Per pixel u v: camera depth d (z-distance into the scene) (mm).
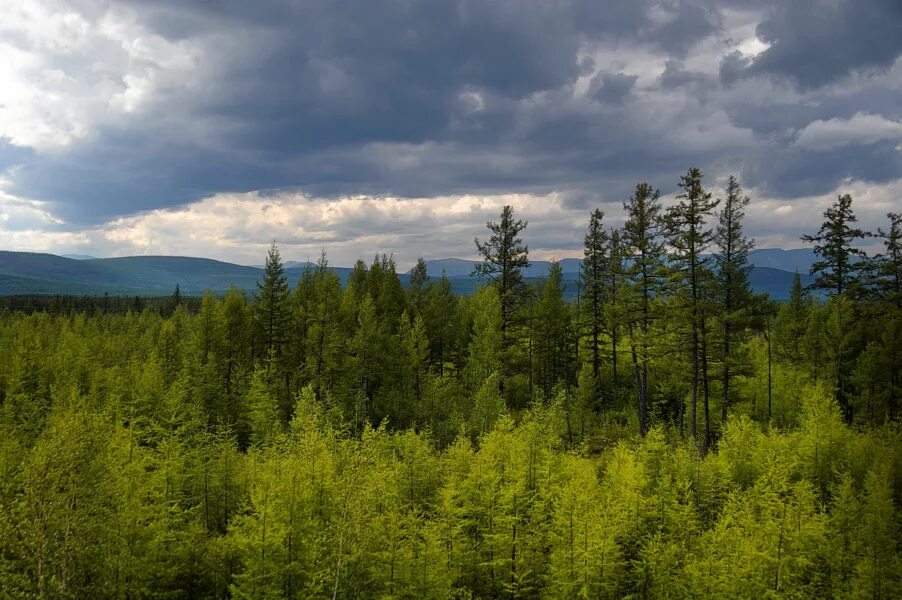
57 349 62125
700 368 37375
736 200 36312
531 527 23969
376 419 50875
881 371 39781
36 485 16688
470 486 25656
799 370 49031
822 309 53969
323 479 23297
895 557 19672
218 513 26812
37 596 15141
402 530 20969
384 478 24531
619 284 45281
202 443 30453
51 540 16875
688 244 34781
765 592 19000
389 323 59750
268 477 22891
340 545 19062
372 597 20672
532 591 23141
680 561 21484
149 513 20500
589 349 56125
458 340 61344
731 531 21391
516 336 50344
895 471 26109
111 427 24266
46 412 40156
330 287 62031
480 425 42000
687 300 35156
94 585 18250
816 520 20375
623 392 54156
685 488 25562
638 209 38156
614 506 22297
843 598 19766
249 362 57781
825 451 28906
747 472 29844
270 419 42656
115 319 102125
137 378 47500
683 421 45281
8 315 123125
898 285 43312
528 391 56938
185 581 21875
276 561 20344
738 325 36500
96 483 19062
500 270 48062
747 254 36344
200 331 55000
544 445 30672
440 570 20641
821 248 44625
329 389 50344
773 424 42625
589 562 20516
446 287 74688
